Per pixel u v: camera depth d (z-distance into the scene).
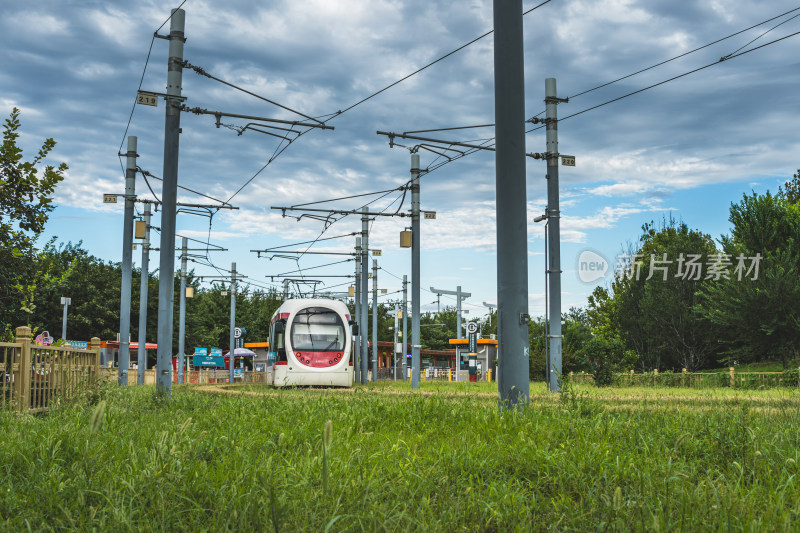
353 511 3.57
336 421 7.80
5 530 3.34
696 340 36.69
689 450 5.52
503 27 10.32
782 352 30.52
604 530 3.43
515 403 9.57
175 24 15.10
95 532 3.28
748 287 30.73
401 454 5.47
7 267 10.50
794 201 38.19
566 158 21.69
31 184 10.43
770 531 3.32
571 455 5.13
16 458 5.00
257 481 4.00
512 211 10.09
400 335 77.12
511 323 9.88
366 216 36.44
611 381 25.33
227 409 10.15
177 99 15.07
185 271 40.81
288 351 25.31
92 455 4.87
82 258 59.12
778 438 5.95
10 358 8.98
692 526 3.37
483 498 4.04
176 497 3.84
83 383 11.20
